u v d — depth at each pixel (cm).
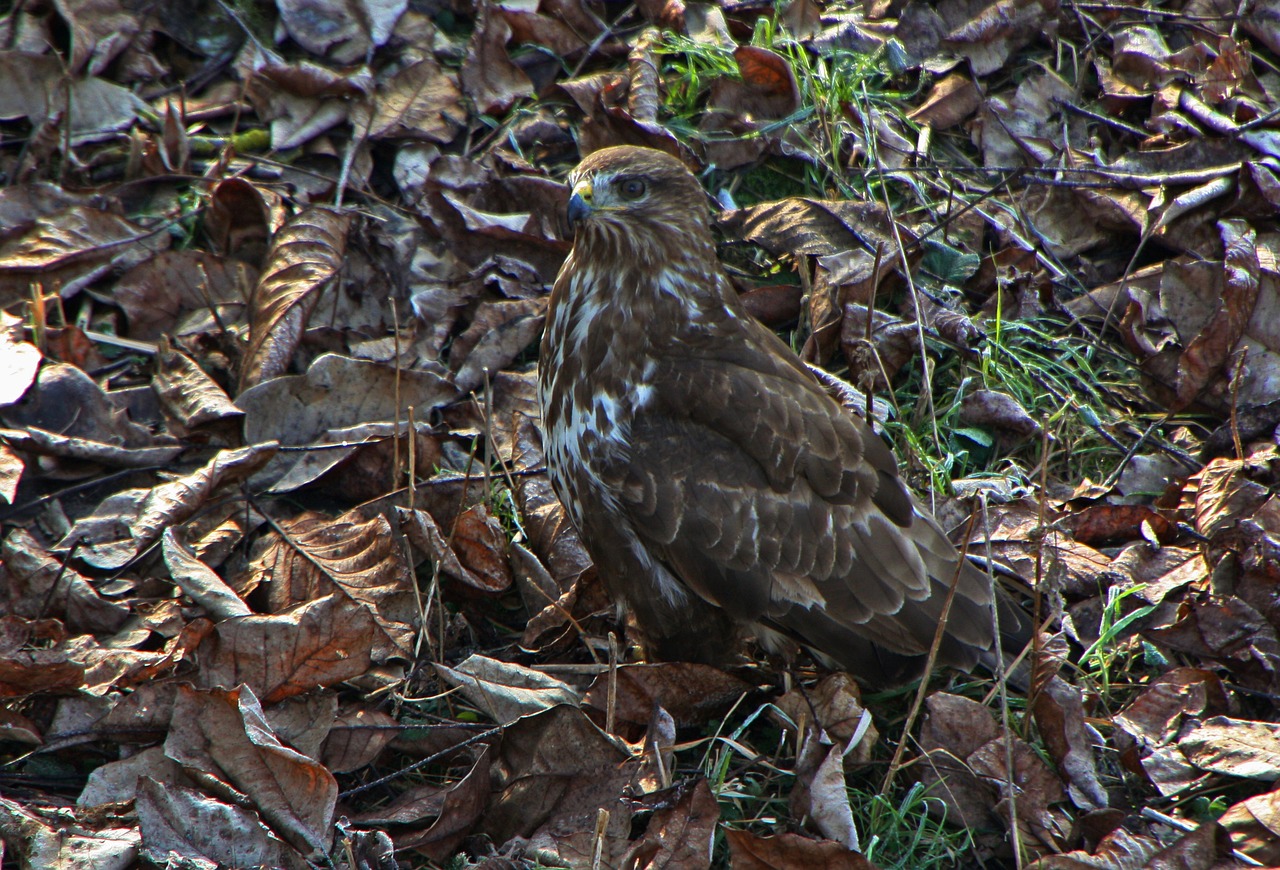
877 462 882
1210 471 1045
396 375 984
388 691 862
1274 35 1392
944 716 861
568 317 897
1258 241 1209
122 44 1224
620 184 860
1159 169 1266
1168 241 1227
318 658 815
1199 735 860
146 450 973
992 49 1370
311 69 1217
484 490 995
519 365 1109
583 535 909
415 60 1267
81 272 1082
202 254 1101
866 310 1116
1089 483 1069
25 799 748
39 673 769
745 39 1364
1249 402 1113
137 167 1166
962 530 1017
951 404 1118
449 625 926
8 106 1177
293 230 1091
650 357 871
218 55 1266
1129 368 1170
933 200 1264
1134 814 823
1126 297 1195
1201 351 1112
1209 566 970
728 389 857
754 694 906
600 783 792
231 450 980
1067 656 916
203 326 1081
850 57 1334
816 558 854
